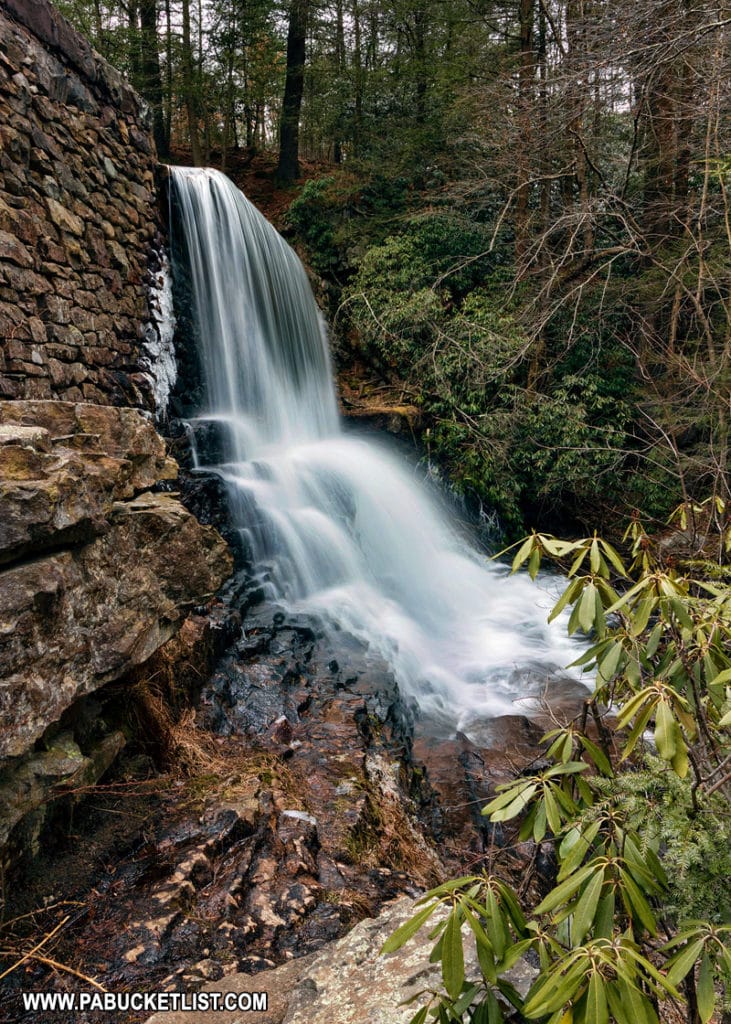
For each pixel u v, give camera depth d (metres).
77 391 5.57
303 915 2.41
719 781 1.50
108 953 2.12
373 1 14.18
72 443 2.93
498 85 9.53
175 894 2.37
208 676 4.09
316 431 9.94
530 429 9.59
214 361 7.95
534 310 9.38
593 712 1.81
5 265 4.64
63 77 5.55
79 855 2.51
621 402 9.48
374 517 7.95
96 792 2.76
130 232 6.71
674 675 1.66
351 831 3.03
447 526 9.36
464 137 10.92
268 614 5.21
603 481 9.59
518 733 4.80
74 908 2.28
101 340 6.02
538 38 12.20
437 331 9.72
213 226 8.23
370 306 10.56
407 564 7.95
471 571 8.73
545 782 1.43
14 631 2.13
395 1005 1.76
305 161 16.92
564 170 8.91
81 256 5.73
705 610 1.74
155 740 3.21
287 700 4.18
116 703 3.06
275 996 1.95
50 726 2.40
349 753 3.74
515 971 1.83
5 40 4.78
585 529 10.13
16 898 2.26
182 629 4.03
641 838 1.47
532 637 7.02
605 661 1.55
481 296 10.52
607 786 1.58
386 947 1.16
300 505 7.02
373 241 11.93
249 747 3.60
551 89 8.23
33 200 5.07
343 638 5.43
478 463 9.63
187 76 14.56
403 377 10.89
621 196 9.53
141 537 3.00
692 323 8.76
